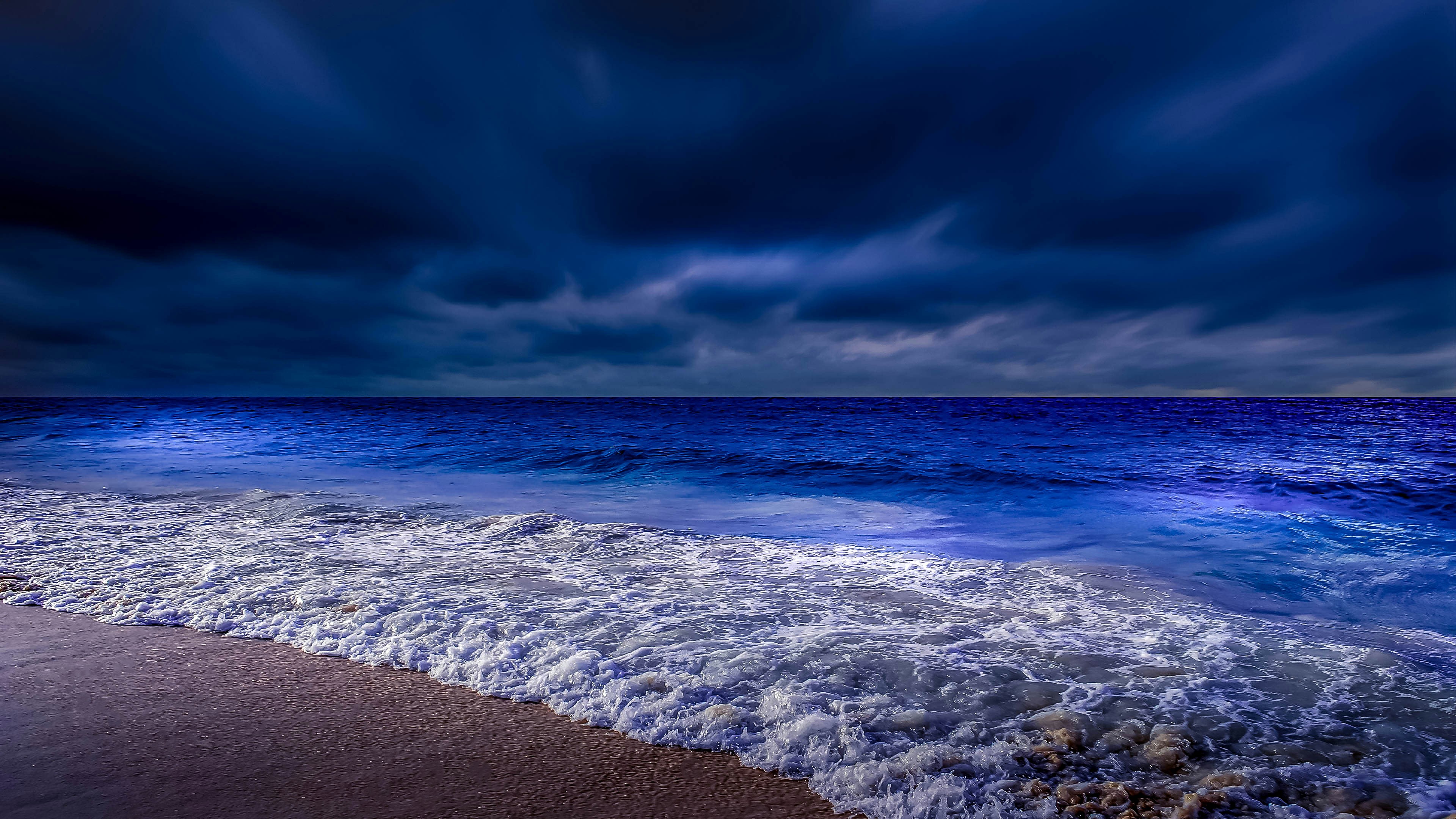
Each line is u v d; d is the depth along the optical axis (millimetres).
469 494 13391
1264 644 4762
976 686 3902
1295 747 3215
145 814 2467
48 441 24672
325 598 5445
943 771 2934
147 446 23141
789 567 7145
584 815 2564
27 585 5723
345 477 15859
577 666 4016
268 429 30453
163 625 4832
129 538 7930
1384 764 3061
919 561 7457
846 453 20938
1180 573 7305
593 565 7098
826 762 2996
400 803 2607
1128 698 3775
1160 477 15562
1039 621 5281
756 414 47000
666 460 19016
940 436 28312
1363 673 4188
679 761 3023
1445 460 19109
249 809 2527
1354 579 7016
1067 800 2732
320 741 3127
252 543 7805
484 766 2930
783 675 4027
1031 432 30219
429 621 4871
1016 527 10359
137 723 3264
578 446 22875
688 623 5047
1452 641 4977
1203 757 3113
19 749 2969
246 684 3789
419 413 46844
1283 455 20641
